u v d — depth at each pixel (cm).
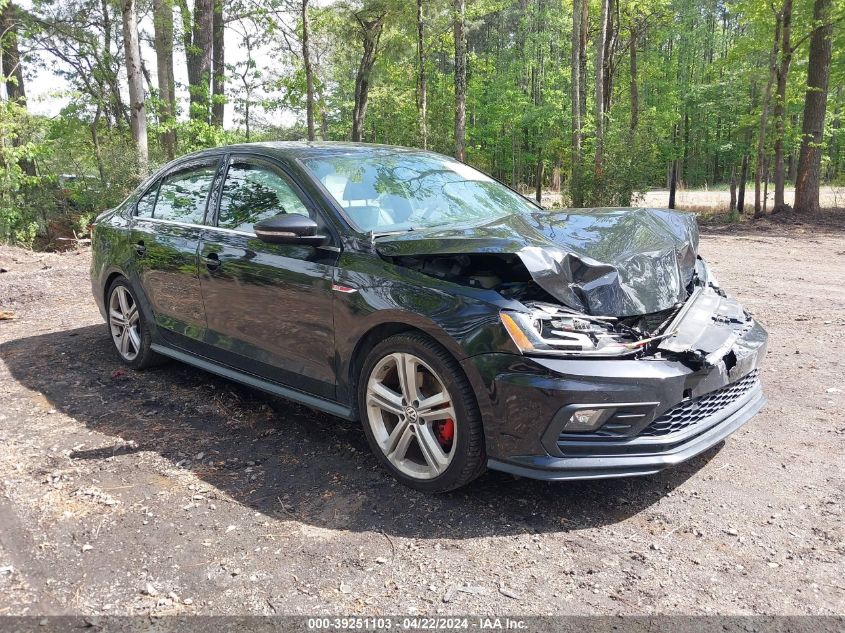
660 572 252
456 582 245
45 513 294
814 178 1744
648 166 1619
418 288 300
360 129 2353
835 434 375
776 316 652
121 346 514
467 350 280
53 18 2411
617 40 2439
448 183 411
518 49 4116
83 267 960
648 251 313
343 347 330
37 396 448
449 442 305
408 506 300
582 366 267
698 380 288
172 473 334
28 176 1458
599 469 273
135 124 1474
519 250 278
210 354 423
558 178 4088
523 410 271
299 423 399
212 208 419
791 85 1828
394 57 2247
